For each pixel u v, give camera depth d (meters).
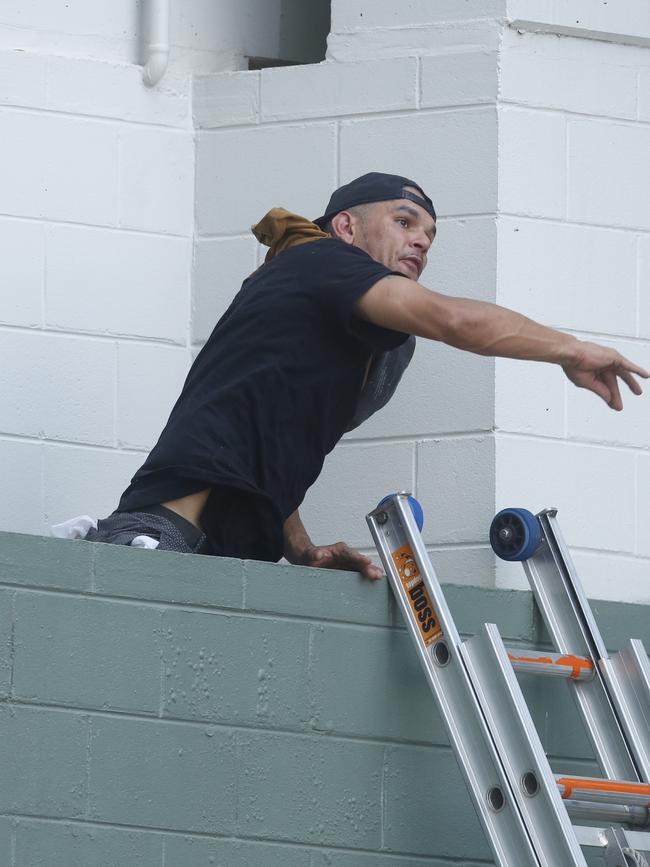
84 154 17.08
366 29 16.83
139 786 12.05
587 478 15.86
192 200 17.39
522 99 16.31
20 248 16.73
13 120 16.91
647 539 16.02
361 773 12.75
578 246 16.25
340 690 12.77
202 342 17.17
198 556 12.49
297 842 12.46
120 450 16.81
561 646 13.58
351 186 14.43
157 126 17.36
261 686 12.52
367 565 13.00
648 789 12.41
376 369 13.84
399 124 16.53
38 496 16.48
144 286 17.09
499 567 15.34
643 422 16.17
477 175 16.14
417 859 12.82
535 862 11.65
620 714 13.08
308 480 13.28
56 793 11.83
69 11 17.39
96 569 12.20
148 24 17.33
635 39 16.69
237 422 13.04
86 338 16.84
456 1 16.52
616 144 16.53
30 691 11.89
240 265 17.09
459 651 12.34
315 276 13.07
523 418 15.72
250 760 12.41
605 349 12.43
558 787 12.00
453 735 12.34
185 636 12.35
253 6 18.06
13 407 16.53
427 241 14.29
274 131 17.11
